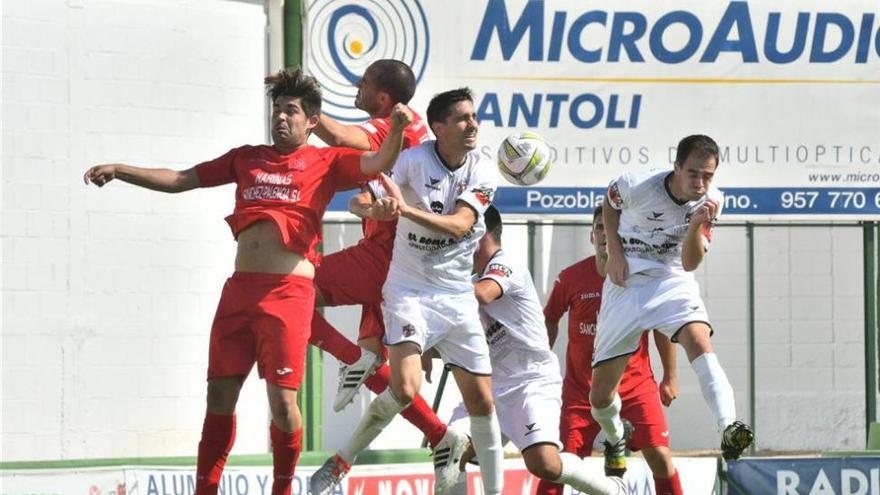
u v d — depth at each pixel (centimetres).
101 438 3712
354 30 3934
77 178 3669
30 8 3606
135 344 3759
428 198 2572
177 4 3794
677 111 4138
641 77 4109
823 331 5381
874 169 4244
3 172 3575
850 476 3697
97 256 3706
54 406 3650
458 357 2672
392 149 2441
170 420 3809
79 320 3681
